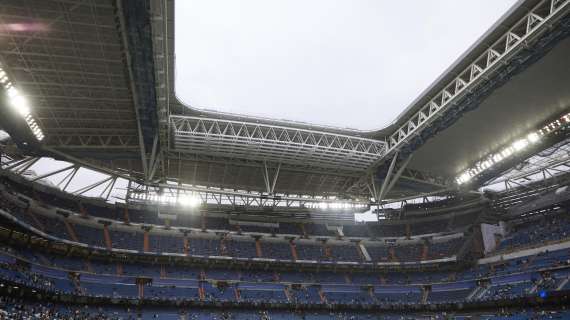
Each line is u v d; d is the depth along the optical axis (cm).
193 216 9612
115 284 7619
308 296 8556
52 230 7512
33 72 5528
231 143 7194
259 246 9425
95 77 5734
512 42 5481
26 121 6159
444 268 9325
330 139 7656
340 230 10375
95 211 8744
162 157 7675
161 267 8512
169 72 5803
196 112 6812
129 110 6462
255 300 8100
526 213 9238
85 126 6819
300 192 9519
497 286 7994
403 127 7300
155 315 7319
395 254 9712
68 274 7312
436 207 10438
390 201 9194
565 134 7050
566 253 7625
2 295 6219
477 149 7938
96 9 4678
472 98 6069
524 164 8325
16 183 7725
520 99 6500
